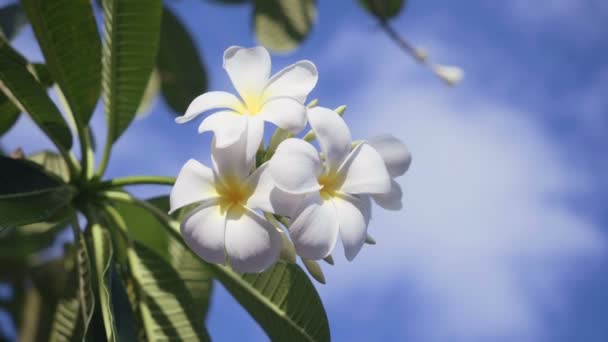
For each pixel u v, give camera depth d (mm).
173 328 1091
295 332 1073
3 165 1050
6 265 1276
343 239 954
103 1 1081
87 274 1065
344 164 969
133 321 1043
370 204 993
